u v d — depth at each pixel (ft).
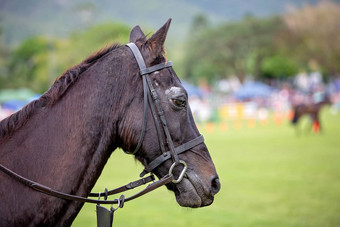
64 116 10.45
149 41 11.10
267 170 46.78
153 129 10.61
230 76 324.39
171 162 10.75
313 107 92.68
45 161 10.07
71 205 10.19
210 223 26.50
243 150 65.77
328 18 235.40
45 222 9.86
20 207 9.65
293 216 27.89
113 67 10.78
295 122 92.94
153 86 10.77
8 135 10.25
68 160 10.17
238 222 26.63
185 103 10.99
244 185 38.63
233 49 321.32
